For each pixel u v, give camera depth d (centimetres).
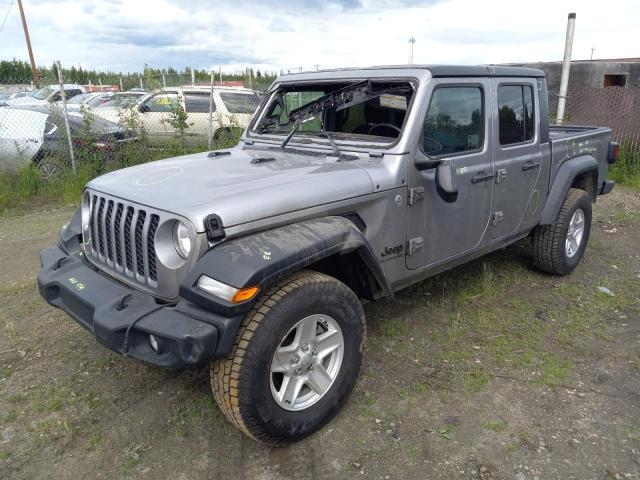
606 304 446
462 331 396
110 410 308
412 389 326
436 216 357
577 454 271
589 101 1041
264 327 247
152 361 241
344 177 305
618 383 333
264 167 328
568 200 485
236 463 268
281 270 245
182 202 262
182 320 239
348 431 289
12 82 1371
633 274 515
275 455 273
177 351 234
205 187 284
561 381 334
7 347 377
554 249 479
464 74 362
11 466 265
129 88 1412
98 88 1861
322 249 263
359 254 293
